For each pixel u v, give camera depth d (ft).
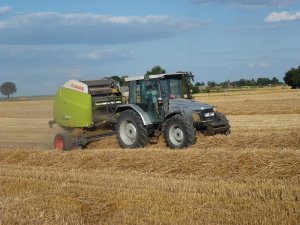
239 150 37.76
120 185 30.71
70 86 50.70
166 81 45.98
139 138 44.75
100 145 49.06
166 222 22.65
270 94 195.31
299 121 74.33
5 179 33.45
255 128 65.31
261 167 32.83
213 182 29.78
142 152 40.40
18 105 154.71
